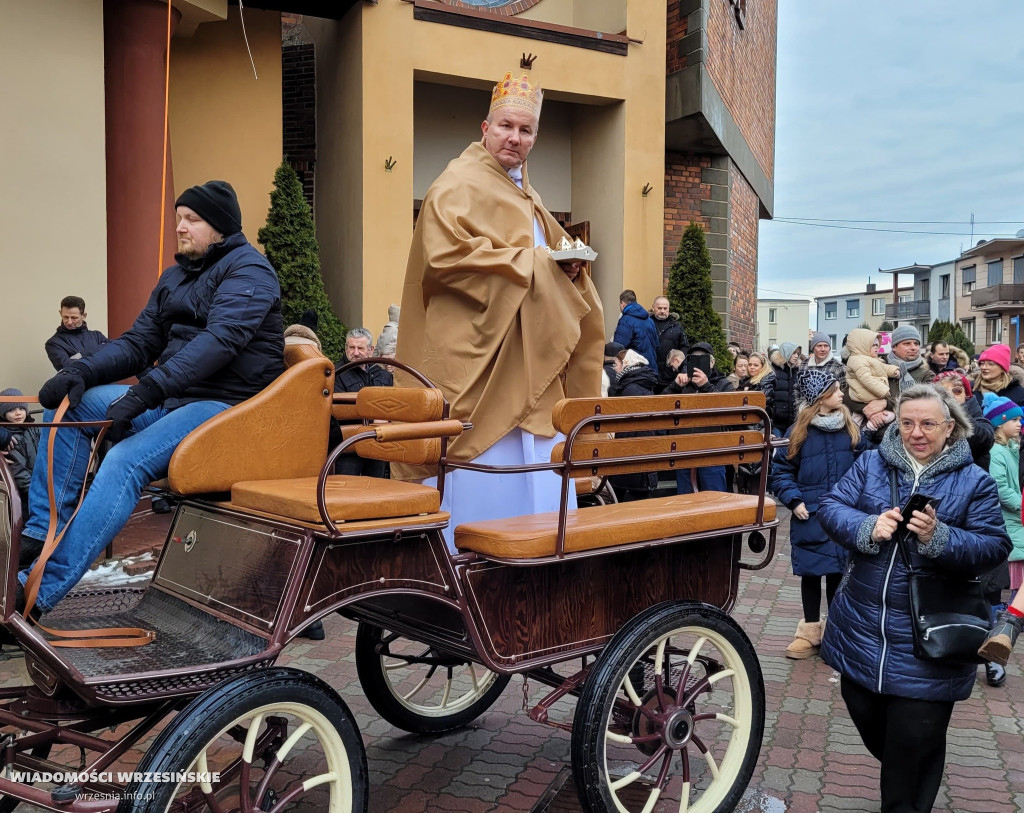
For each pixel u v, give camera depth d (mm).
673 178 13000
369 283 9648
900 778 2965
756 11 16016
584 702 2766
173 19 8172
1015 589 5617
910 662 2912
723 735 3920
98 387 2961
